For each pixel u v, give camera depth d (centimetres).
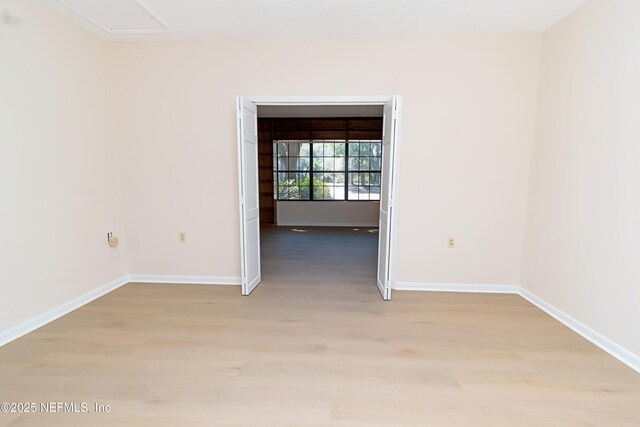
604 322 212
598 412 155
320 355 202
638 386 174
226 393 167
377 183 750
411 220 315
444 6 240
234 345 214
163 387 171
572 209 242
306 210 755
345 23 270
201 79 310
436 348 211
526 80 288
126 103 316
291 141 744
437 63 294
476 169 304
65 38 258
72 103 267
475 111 296
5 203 214
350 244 546
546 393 168
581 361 197
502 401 162
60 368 187
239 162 289
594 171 221
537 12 246
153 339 221
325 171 754
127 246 337
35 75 233
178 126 317
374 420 149
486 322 249
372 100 303
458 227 313
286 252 486
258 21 267
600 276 215
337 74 302
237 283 337
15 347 209
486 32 283
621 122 200
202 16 258
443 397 164
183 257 337
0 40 208
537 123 287
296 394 166
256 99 308
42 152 240
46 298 245
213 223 329
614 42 205
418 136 303
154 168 324
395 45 296
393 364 193
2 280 213
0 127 210
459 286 320
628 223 194
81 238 279
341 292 315
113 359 196
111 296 300
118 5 240
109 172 312
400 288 325
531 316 261
